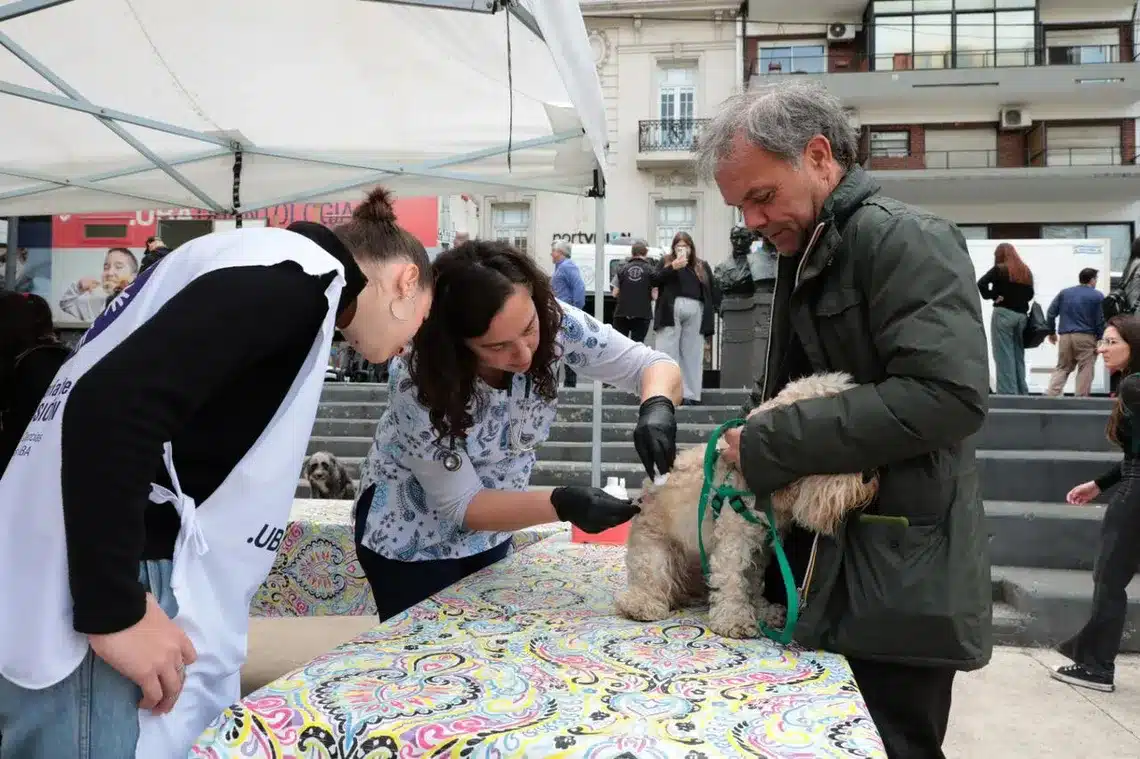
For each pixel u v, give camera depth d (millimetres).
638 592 1530
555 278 8641
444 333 1625
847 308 1381
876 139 19828
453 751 973
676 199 19844
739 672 1222
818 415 1280
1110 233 19188
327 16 3010
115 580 943
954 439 1254
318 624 4160
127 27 3078
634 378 1982
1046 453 5605
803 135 1377
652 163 19594
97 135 3908
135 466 932
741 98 1459
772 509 1373
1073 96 18875
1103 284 11734
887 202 1377
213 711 1159
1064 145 19203
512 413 1874
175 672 1025
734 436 1387
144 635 986
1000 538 4613
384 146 3961
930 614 1281
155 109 3648
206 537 1104
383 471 1991
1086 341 9195
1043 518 4574
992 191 18938
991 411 6066
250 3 2932
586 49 2758
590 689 1145
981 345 1265
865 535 1327
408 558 1970
